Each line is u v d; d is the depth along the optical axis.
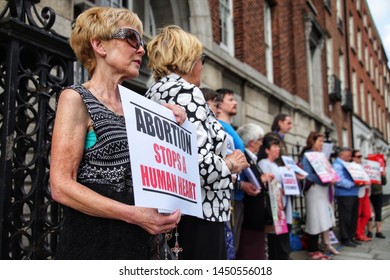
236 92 7.87
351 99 18.11
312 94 13.12
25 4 2.06
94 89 1.52
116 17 1.53
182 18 6.64
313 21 12.96
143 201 1.33
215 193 1.99
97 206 1.32
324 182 5.16
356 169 6.32
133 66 1.56
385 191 11.55
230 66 7.31
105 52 1.53
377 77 27.52
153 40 2.23
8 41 1.97
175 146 1.58
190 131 1.74
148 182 1.38
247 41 8.71
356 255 5.45
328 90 15.33
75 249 1.38
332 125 15.10
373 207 7.65
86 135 1.43
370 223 7.46
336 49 16.83
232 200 3.14
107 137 1.41
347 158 6.47
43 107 2.12
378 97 27.47
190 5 6.64
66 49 2.25
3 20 1.92
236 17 8.62
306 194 5.41
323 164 5.36
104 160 1.41
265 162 4.33
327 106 14.84
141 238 1.48
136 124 1.41
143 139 1.42
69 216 1.42
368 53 24.72
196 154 1.74
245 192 3.45
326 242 5.51
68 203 1.32
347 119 18.17
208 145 1.88
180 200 1.53
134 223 1.37
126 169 1.44
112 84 1.56
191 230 1.96
